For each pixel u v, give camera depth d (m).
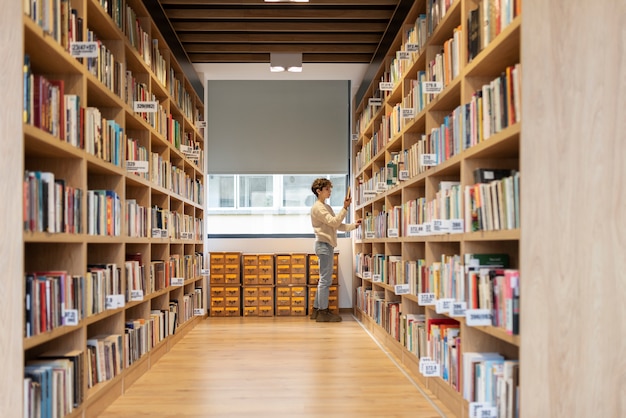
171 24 6.26
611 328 2.61
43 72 3.36
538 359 2.60
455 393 3.62
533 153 2.62
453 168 3.92
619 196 2.63
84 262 3.30
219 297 8.46
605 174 2.63
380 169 6.79
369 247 7.63
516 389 2.72
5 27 2.54
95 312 3.49
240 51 7.20
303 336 6.68
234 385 4.38
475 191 3.27
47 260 3.28
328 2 5.79
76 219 3.22
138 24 4.87
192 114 7.45
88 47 3.19
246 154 9.05
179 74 6.77
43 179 2.81
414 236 4.76
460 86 3.70
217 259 8.46
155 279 5.18
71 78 3.38
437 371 3.83
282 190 9.12
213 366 5.07
